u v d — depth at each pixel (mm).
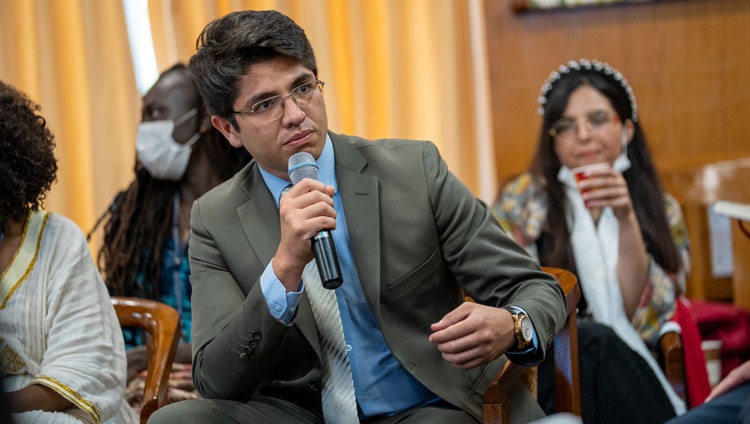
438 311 4668
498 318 4156
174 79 7008
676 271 7172
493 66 9164
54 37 9156
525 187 7340
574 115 7141
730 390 4422
